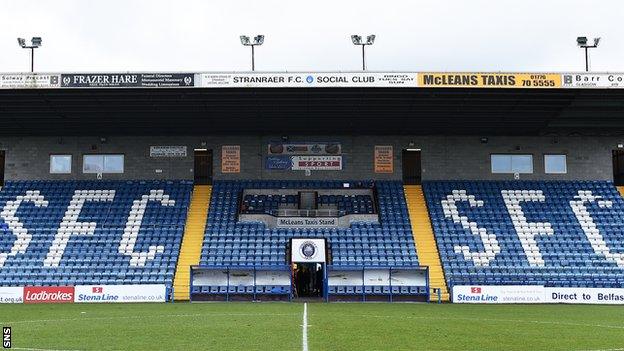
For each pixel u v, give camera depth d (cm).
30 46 4062
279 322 2447
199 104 3922
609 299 3597
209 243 4072
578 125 4381
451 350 1798
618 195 4500
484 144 4688
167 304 3419
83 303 3500
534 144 4684
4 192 4503
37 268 3881
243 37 4072
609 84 3600
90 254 3984
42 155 4669
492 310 3114
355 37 4050
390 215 4325
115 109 4009
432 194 4494
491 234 4162
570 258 3997
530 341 1995
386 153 4678
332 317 2670
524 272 3891
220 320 2528
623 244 4094
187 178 4647
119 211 4344
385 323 2453
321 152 4678
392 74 3594
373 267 3719
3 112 4047
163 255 3978
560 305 3478
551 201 4450
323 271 3909
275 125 4422
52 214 4312
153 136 4691
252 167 4662
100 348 1797
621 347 1881
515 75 3603
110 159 4678
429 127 4469
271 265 3866
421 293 3706
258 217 4266
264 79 3600
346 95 3753
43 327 2295
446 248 4041
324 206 4459
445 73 3597
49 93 3684
